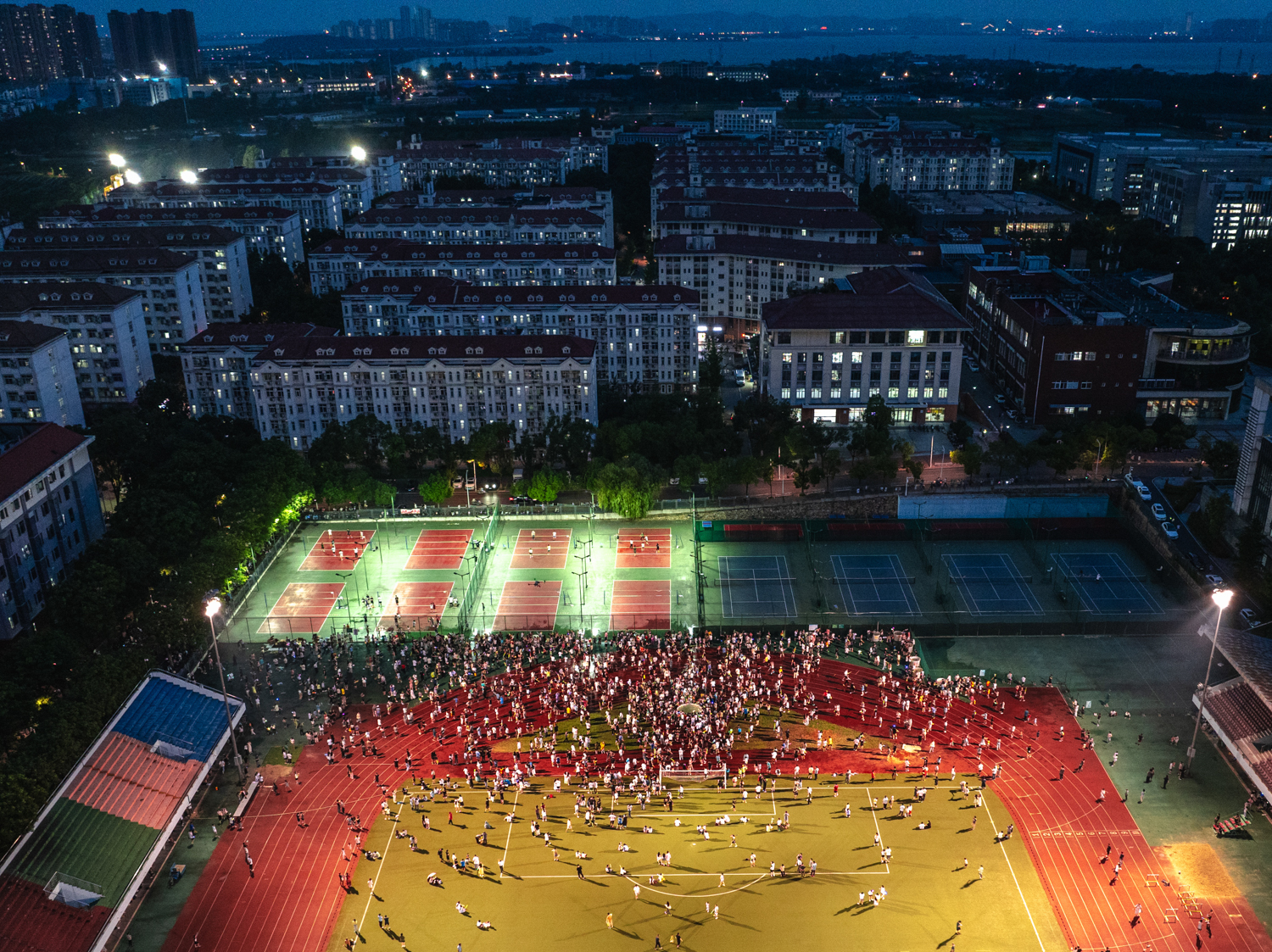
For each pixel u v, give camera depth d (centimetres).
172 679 15975
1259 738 14525
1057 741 15188
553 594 19738
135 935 11888
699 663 17288
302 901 12388
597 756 14975
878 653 17612
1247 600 18325
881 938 11694
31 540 18700
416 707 16188
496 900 12338
